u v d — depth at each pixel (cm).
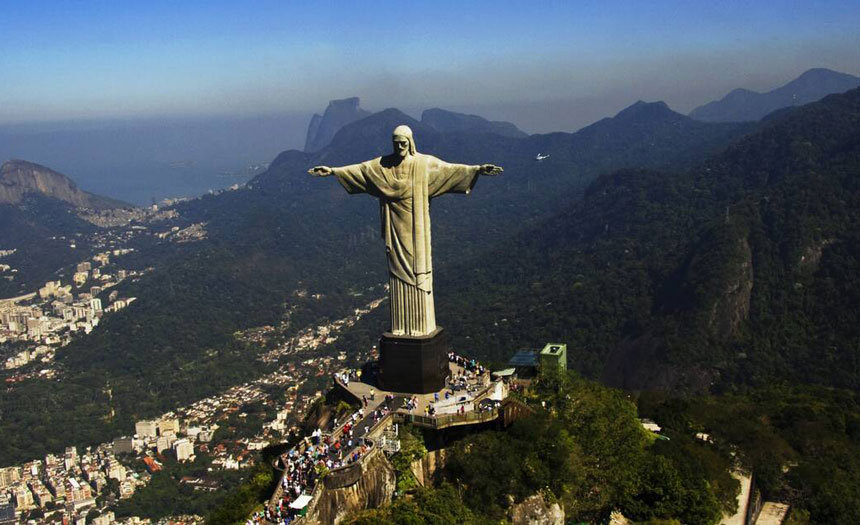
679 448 8125
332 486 5522
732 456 9038
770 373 19062
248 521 5488
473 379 7575
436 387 7175
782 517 8438
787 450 9406
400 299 7200
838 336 19650
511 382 8294
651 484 7238
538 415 6756
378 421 6353
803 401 12431
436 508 5600
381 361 7288
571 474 6569
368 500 5656
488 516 5975
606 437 7356
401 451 6109
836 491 8694
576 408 7606
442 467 6378
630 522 6994
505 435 6488
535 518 6153
